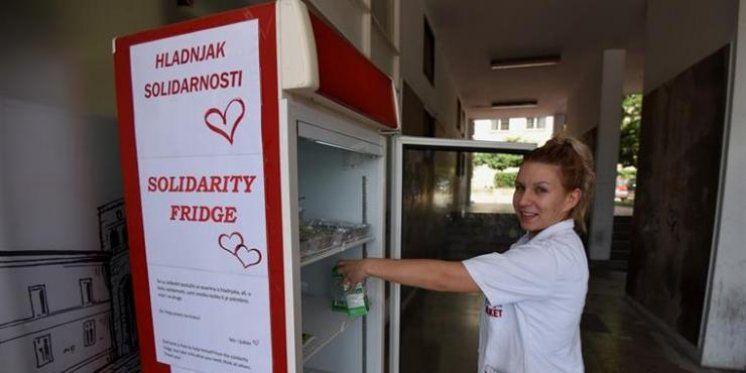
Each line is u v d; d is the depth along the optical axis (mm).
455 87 7520
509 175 3402
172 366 964
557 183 991
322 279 1533
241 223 838
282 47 768
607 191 5633
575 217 1043
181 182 895
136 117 934
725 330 2533
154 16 1241
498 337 1080
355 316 1345
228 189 844
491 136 19984
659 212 3322
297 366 827
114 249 1118
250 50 794
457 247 3197
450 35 5172
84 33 1016
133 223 971
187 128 875
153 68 899
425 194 3648
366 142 1262
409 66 3531
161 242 939
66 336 975
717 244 2516
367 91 1121
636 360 2744
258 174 808
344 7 1746
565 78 7027
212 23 829
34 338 902
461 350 2854
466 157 3840
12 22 848
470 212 3139
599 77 5805
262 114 794
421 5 4051
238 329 871
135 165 951
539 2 4195
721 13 2531
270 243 812
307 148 1517
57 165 953
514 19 4641
